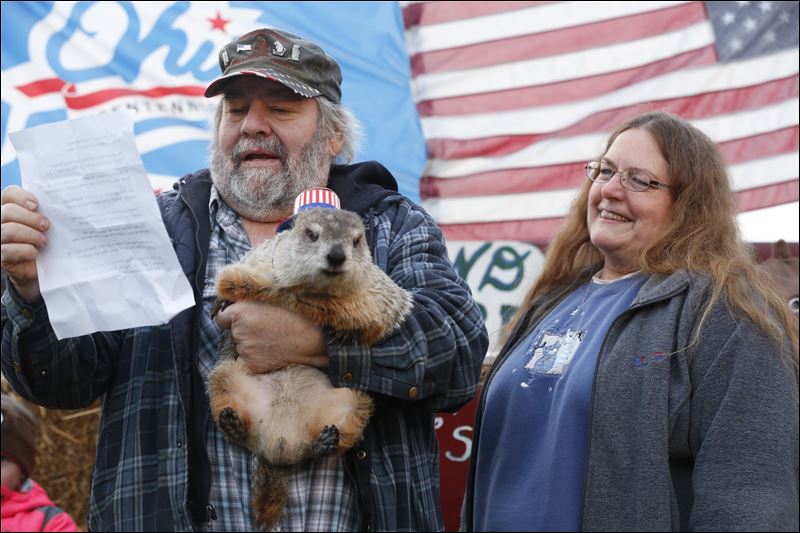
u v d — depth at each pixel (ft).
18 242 16.98
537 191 40.75
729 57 40.50
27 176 17.42
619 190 20.81
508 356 21.59
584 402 18.56
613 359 18.66
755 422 17.04
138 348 18.94
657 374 18.01
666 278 19.65
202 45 39.73
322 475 18.01
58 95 38.37
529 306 23.18
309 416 17.74
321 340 17.95
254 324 18.03
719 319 18.29
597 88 41.19
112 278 17.28
